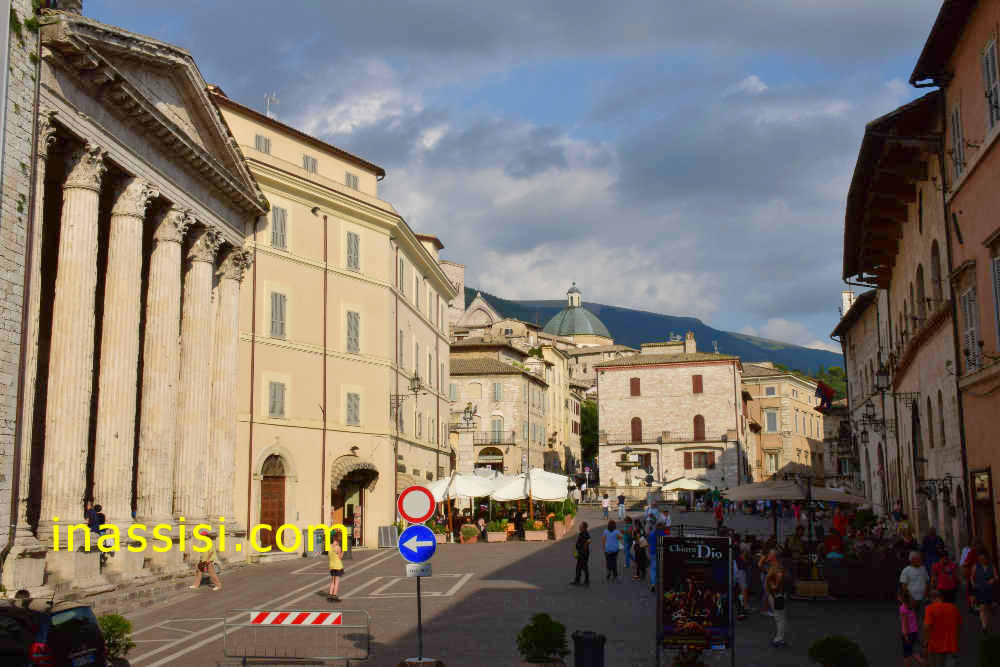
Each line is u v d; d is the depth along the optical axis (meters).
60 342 26.47
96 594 25.67
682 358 95.81
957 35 26.23
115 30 27.67
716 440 93.56
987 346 24.72
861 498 30.55
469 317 124.19
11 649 14.19
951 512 29.97
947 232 28.06
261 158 43.50
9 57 23.34
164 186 32.69
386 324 49.94
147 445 32.28
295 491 43.50
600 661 16.14
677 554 16.72
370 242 49.59
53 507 25.78
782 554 27.78
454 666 17.83
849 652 14.39
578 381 132.12
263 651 19.58
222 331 39.56
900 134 28.89
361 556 42.94
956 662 16.38
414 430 55.91
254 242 42.62
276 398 43.16
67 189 27.20
